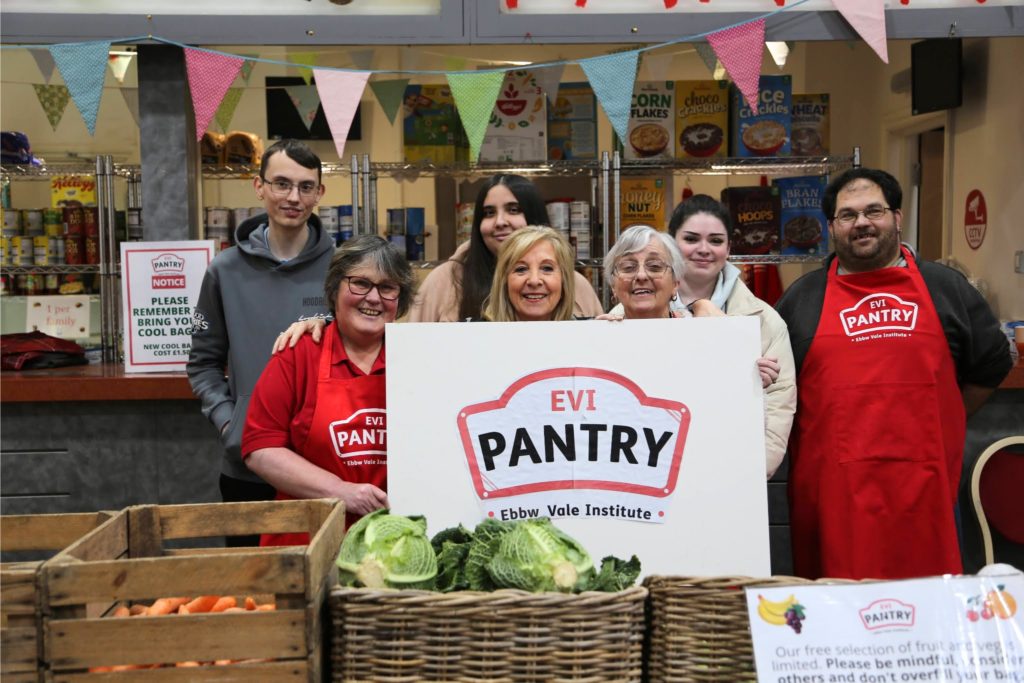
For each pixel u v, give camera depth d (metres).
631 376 1.91
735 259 4.78
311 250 3.19
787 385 2.58
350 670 1.43
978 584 1.41
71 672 1.38
